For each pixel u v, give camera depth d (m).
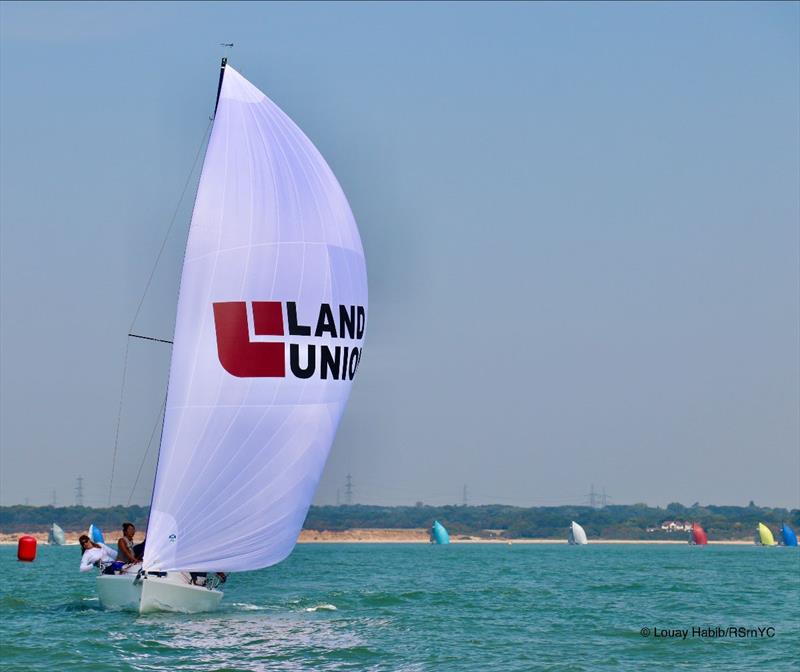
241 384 72.62
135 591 73.81
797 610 97.81
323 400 76.00
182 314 72.00
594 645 71.69
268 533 74.56
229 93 74.56
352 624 79.69
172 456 71.75
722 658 66.44
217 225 72.75
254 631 72.75
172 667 59.84
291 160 75.62
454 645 70.50
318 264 75.75
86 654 62.44
